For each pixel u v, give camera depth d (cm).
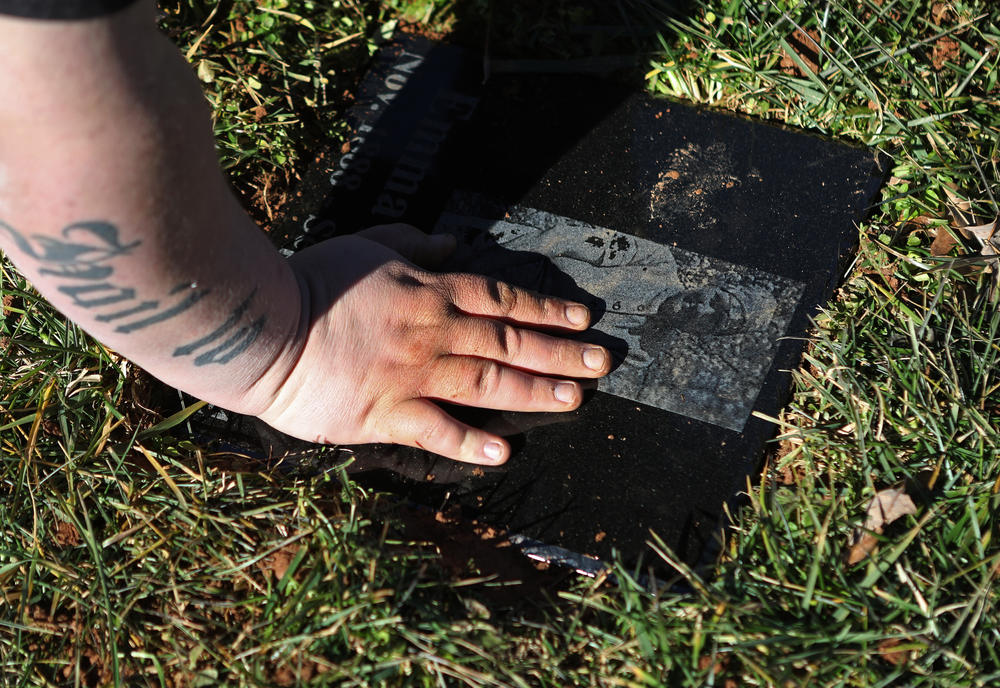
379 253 153
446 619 129
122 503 144
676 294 170
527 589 143
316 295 141
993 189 171
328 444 155
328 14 206
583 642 130
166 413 162
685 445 155
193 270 108
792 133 188
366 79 202
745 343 164
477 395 152
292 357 137
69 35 81
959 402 145
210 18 196
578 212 181
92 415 156
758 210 179
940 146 180
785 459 152
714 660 121
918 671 120
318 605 129
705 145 188
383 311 146
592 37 201
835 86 191
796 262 172
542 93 198
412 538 146
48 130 86
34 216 95
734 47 198
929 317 152
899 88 188
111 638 130
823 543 130
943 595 129
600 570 143
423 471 155
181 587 135
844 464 147
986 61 190
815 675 122
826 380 158
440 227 180
